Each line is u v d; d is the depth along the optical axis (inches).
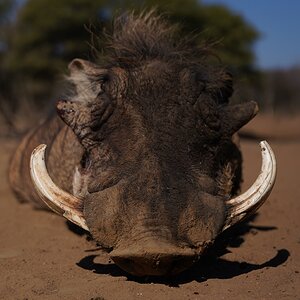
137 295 167.9
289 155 555.5
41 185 173.5
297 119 1857.8
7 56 1338.6
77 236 250.7
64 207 171.6
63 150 239.6
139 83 192.5
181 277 187.3
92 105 193.3
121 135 183.9
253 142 845.2
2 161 460.1
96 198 168.2
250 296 167.5
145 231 157.9
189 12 1059.9
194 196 168.2
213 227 165.9
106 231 162.7
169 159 176.4
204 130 190.1
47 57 1264.8
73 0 1230.3
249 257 211.8
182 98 191.2
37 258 215.0
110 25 258.1
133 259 154.0
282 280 182.5
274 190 355.3
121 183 168.6
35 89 1245.7
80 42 1234.0
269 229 258.8
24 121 784.9
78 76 224.1
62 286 181.5
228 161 212.1
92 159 188.4
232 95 241.8
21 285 183.6
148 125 183.0
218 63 236.8
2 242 244.8
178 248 155.1
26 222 282.0
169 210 162.9
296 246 227.1
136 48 215.3
